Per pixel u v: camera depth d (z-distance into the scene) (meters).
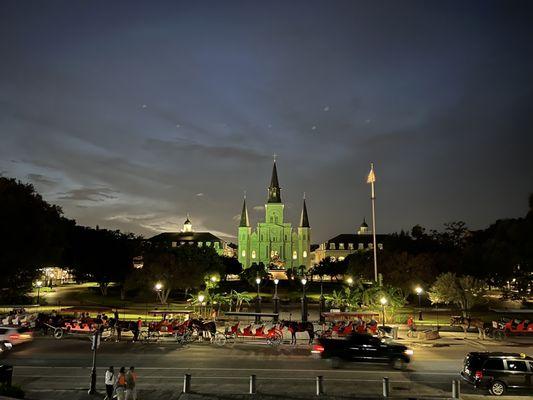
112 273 98.00
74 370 29.42
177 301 91.94
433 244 100.75
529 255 60.78
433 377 28.55
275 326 42.03
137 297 98.06
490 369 24.48
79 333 43.53
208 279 89.75
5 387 21.88
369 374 29.14
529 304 78.06
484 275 73.75
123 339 42.25
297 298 98.19
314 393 24.39
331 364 31.12
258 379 27.48
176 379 27.41
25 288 59.94
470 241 99.38
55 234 64.56
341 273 149.50
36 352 35.50
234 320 54.91
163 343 40.31
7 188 54.47
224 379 27.44
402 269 78.88
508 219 69.19
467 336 46.31
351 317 49.97
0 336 39.81
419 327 51.16
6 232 50.03
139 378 27.59
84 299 90.94
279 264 191.38
